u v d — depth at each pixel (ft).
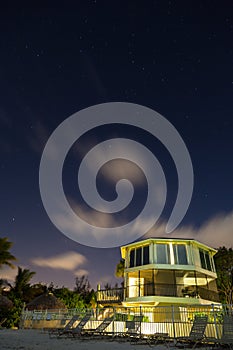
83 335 48.60
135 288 83.87
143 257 79.97
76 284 185.16
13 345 36.52
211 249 85.71
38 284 141.79
